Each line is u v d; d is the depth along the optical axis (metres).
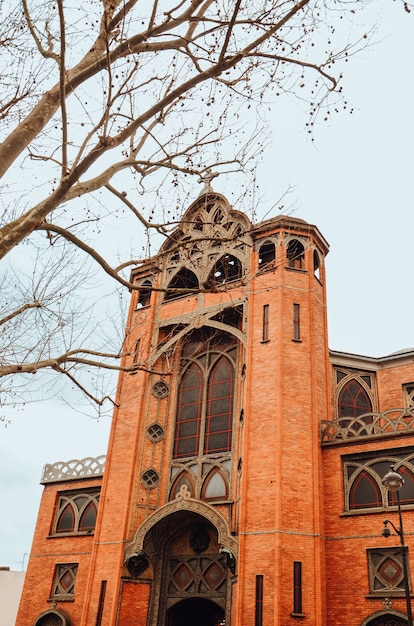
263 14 10.25
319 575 19.45
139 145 11.26
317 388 22.88
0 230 9.32
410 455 20.17
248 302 24.77
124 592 22.59
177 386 26.55
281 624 18.44
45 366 11.09
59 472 29.30
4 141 9.04
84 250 10.66
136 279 29.69
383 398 26.81
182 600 22.67
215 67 10.04
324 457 21.75
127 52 10.07
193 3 10.20
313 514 20.42
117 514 23.92
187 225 20.72
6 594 36.75
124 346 13.85
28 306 11.85
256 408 22.41
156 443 25.47
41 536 28.14
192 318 26.53
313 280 24.83
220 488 23.14
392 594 18.44
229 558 20.70
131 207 11.29
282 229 25.38
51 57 10.72
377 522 19.67
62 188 9.25
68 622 24.84
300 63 10.94
